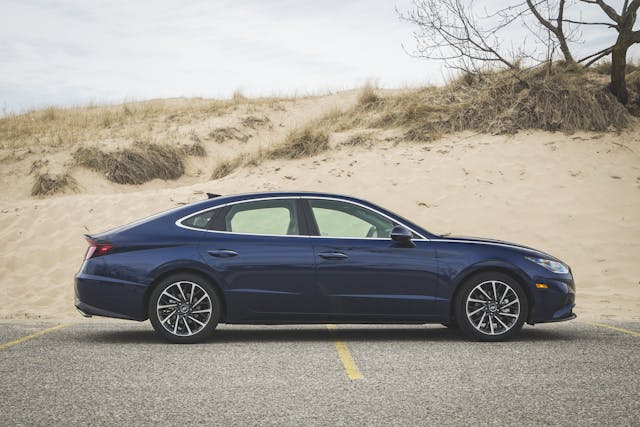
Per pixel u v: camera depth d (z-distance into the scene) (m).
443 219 14.36
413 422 4.62
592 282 11.97
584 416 4.73
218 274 7.48
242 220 7.73
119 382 5.73
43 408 4.96
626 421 4.61
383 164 16.53
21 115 28.89
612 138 16.42
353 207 7.84
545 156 15.98
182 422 4.64
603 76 18.72
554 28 18.98
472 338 7.66
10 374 6.02
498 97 18.28
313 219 7.74
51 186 18.25
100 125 25.03
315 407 4.99
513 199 14.73
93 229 14.92
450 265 7.62
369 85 22.38
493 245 7.80
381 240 7.68
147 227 7.70
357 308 7.59
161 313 7.51
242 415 4.80
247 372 6.11
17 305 11.52
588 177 15.19
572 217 14.01
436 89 21.48
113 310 7.52
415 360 6.61
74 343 7.57
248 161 18.03
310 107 27.03
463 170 15.84
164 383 5.70
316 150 17.80
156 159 20.17
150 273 7.46
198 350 7.16
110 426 4.55
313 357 6.77
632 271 12.20
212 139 23.09
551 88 17.75
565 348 7.18
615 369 6.15
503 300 7.68
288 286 7.54
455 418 4.71
